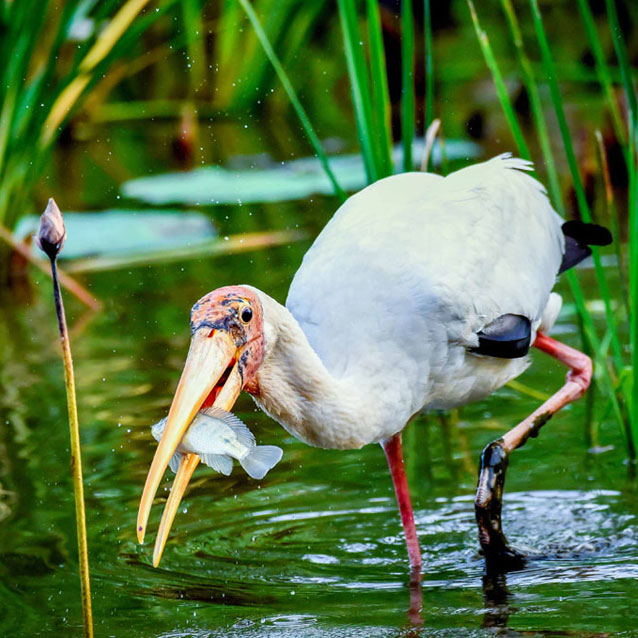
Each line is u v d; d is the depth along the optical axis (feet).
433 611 22.98
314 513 29.07
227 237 49.78
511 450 28.71
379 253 27.55
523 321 29.17
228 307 22.85
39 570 25.35
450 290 27.27
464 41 73.20
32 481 29.99
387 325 26.81
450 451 32.35
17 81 46.19
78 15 48.67
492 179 30.60
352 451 32.94
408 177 30.12
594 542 26.86
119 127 70.33
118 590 24.44
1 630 22.45
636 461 31.07
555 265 31.76
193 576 25.31
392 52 67.10
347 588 24.63
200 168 61.16
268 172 59.31
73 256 48.19
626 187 52.75
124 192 56.49
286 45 71.51
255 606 23.57
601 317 39.91
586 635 21.26
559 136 59.31
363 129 32.32
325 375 24.91
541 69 69.05
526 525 27.96
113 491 29.55
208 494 30.17
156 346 39.60
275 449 20.71
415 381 27.27
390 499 29.81
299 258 46.78
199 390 21.77
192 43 71.56
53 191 58.03
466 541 27.50
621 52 29.86
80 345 39.99
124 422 33.45
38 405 34.91
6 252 47.55
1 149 46.55
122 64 69.26
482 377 29.14
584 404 35.24
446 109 65.51
